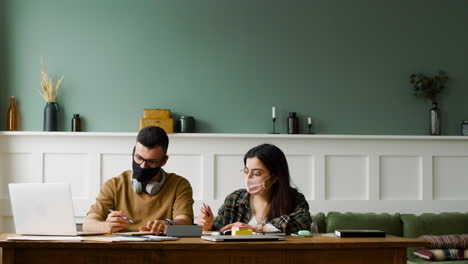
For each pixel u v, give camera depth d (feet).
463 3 17.01
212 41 16.66
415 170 16.53
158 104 16.49
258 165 9.64
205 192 16.01
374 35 16.89
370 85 16.89
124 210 10.28
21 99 16.28
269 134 16.10
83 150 15.96
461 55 16.94
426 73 16.97
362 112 16.84
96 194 15.92
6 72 16.28
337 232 8.78
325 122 16.78
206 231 9.63
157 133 10.03
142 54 16.53
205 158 16.07
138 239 7.97
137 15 16.56
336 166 16.37
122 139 16.01
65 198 8.52
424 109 16.90
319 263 7.99
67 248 7.80
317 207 16.22
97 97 16.39
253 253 7.86
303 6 16.84
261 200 9.99
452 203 16.49
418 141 16.55
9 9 16.37
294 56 16.79
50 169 15.92
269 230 9.05
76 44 16.43
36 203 8.64
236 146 16.16
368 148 16.43
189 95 16.56
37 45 16.38
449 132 16.96
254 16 16.75
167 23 16.61
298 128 16.51
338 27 16.89
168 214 10.32
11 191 8.77
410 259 13.87
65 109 16.33
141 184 10.23
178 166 16.06
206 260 7.81
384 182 16.43
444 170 16.58
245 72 16.69
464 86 16.93
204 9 16.67
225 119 16.60
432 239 13.93
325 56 16.84
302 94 16.76
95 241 7.78
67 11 16.46
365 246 8.00
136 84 16.48
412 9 16.99
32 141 15.89
